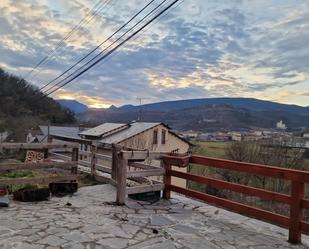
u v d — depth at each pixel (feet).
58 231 14.38
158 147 95.14
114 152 25.14
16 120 132.57
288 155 95.61
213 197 18.57
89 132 97.25
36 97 121.39
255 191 16.53
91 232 14.49
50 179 22.13
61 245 12.86
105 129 94.94
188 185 80.33
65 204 19.03
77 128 135.85
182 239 14.34
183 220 17.11
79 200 20.16
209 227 16.24
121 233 14.61
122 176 19.40
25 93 132.05
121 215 17.35
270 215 15.85
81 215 16.90
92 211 17.79
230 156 98.89
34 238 13.44
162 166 21.94
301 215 14.87
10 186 20.72
